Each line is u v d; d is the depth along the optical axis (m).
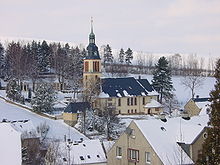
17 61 168.75
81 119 109.38
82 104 117.25
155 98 150.00
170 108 141.88
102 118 110.56
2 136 52.78
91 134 106.00
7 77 181.75
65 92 159.25
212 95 34.53
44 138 86.62
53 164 59.56
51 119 118.81
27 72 169.88
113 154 62.31
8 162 49.66
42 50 195.25
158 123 60.03
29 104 137.38
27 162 65.19
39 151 70.19
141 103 146.00
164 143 56.16
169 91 159.38
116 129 106.12
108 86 142.50
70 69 178.88
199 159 34.84
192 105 121.75
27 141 73.69
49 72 189.38
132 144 58.81
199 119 66.94
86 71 148.00
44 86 127.31
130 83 148.25
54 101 130.00
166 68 154.88
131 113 143.38
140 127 57.88
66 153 65.38
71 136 101.38
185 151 55.22
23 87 162.50
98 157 67.25
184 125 59.28
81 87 153.25
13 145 51.78
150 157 55.53
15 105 131.62
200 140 55.78
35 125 100.81
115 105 139.00
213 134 34.12
